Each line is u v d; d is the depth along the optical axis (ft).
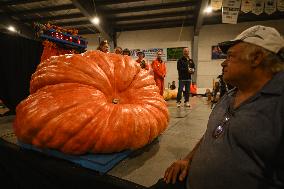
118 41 42.70
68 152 5.19
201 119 11.99
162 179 4.24
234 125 2.90
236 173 2.78
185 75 18.52
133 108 5.88
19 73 11.79
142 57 19.47
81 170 5.10
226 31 38.27
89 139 5.09
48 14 35.29
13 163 6.49
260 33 2.93
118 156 5.53
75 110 5.16
